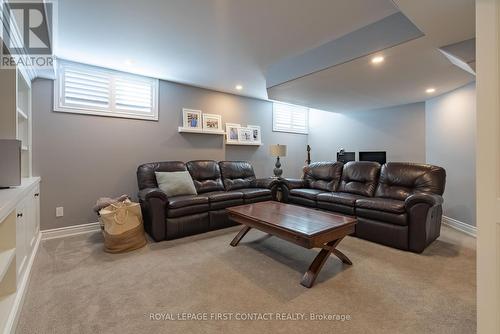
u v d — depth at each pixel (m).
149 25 2.38
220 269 2.27
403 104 4.80
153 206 2.94
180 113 4.24
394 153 4.95
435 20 1.95
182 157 4.28
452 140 3.83
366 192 3.70
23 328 1.49
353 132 5.64
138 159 3.81
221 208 3.49
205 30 2.48
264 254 2.62
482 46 1.01
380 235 2.95
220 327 1.52
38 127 3.06
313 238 2.00
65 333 1.46
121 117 3.65
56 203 3.17
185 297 1.83
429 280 2.08
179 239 3.08
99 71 3.46
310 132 6.52
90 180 3.40
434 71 3.00
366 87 3.68
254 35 2.60
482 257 1.03
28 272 2.03
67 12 2.13
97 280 2.06
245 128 5.18
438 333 1.46
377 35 2.40
